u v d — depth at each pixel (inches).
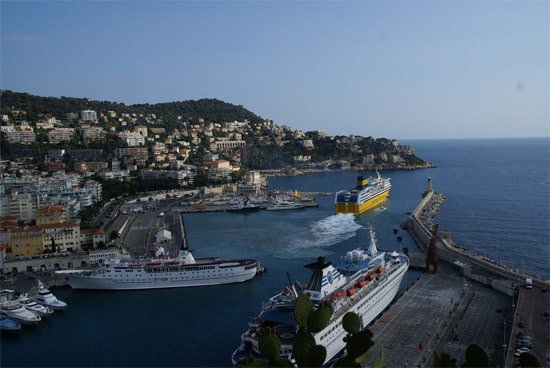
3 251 6983.3
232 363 4033.0
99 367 4259.4
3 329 5000.0
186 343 4697.3
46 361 4387.3
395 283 5492.1
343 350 4234.7
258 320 4165.8
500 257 7810.0
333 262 7618.1
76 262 7224.4
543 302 5007.4
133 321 5280.5
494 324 4589.1
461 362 3855.8
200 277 6471.5
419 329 4525.1
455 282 6058.1
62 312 5580.7
